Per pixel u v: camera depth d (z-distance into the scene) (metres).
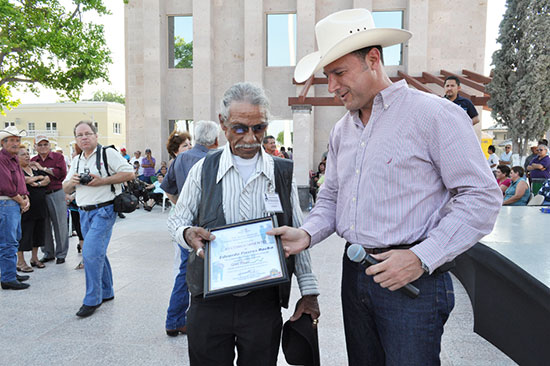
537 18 7.50
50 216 6.12
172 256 6.46
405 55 15.41
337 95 1.77
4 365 3.12
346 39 1.59
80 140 4.21
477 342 3.45
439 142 1.61
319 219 1.96
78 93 16.50
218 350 1.98
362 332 1.93
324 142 15.98
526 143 7.93
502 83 8.05
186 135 4.36
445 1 15.25
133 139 17.38
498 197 1.55
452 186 1.61
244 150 1.87
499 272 2.83
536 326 2.43
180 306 3.57
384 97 1.70
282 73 16.03
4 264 4.92
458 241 1.52
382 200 1.70
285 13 15.84
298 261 2.06
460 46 15.32
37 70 15.49
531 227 4.23
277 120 16.70
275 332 1.98
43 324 3.88
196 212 2.10
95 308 4.12
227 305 1.91
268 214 1.93
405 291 1.59
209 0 15.81
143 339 3.56
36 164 5.95
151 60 16.27
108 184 4.17
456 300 4.43
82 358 3.23
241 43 16.30
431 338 1.70
